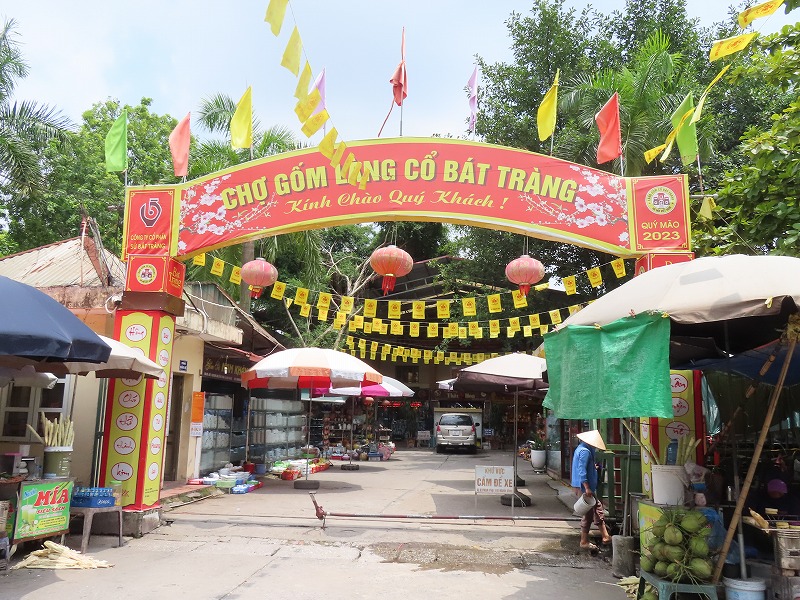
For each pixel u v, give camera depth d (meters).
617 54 19.08
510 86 19.47
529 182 8.60
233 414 14.94
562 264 19.06
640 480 8.61
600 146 8.60
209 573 6.51
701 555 4.96
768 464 7.75
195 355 12.57
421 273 25.53
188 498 11.01
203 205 9.04
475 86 9.38
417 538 8.31
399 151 8.84
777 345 5.20
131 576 6.36
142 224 9.08
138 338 8.78
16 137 15.73
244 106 7.80
